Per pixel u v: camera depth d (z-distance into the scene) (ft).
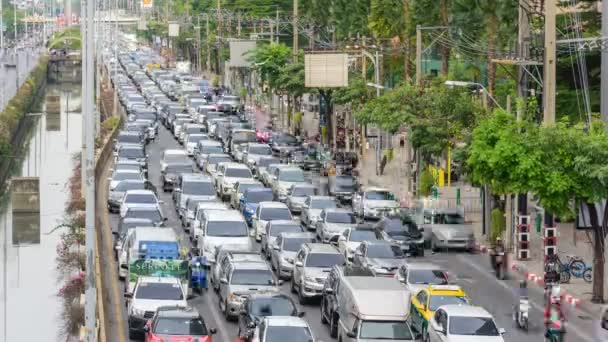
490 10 518.37
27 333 348.18
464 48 586.45
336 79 607.78
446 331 263.90
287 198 523.29
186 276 335.88
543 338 301.43
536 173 350.43
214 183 549.95
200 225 410.93
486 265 411.54
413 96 513.04
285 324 258.16
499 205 442.50
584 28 538.47
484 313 267.80
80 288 352.69
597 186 341.82
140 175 538.06
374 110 569.23
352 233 406.82
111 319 319.06
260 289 321.73
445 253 436.76
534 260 411.13
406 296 275.39
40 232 540.52
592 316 330.95
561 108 528.63
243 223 399.44
